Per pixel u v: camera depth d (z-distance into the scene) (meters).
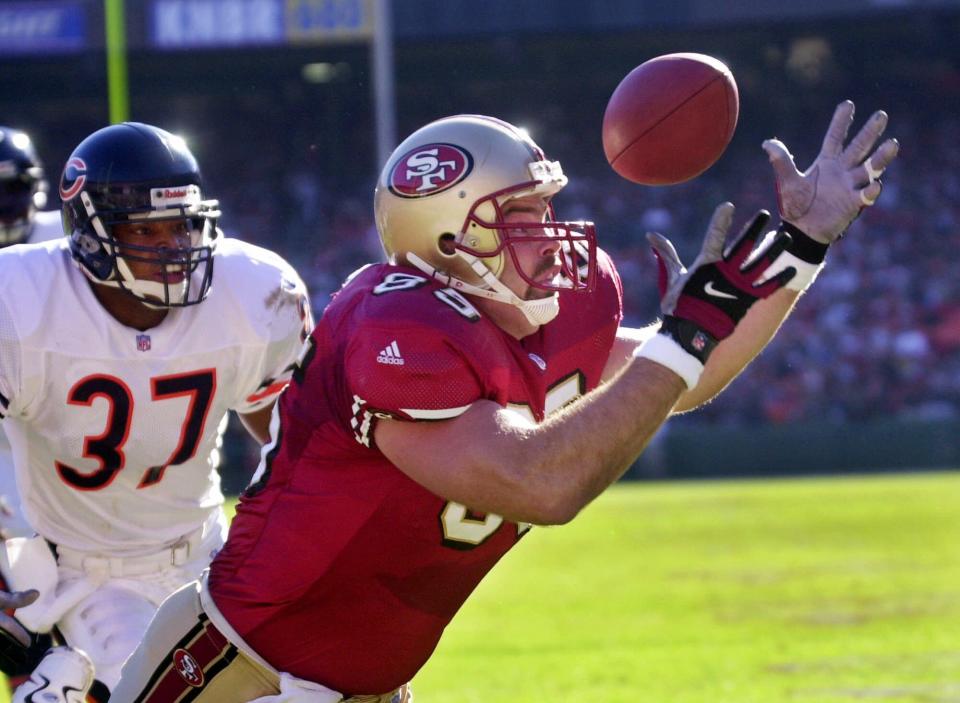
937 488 49.38
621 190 77.50
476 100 79.75
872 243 73.88
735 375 9.61
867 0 66.56
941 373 68.12
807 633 22.36
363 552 8.77
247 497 9.22
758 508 44.19
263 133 78.88
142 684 9.59
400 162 9.14
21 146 17.09
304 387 8.86
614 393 7.94
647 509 45.09
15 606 10.27
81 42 62.03
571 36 68.69
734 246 7.97
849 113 8.16
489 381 8.21
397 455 8.16
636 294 71.62
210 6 60.59
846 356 68.44
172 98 77.50
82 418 11.75
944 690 17.56
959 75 79.62
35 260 11.77
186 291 11.54
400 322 8.23
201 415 12.17
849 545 34.31
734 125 9.76
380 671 9.23
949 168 77.81
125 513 12.27
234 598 9.05
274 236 75.69
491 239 8.96
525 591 28.16
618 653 21.11
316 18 60.47
